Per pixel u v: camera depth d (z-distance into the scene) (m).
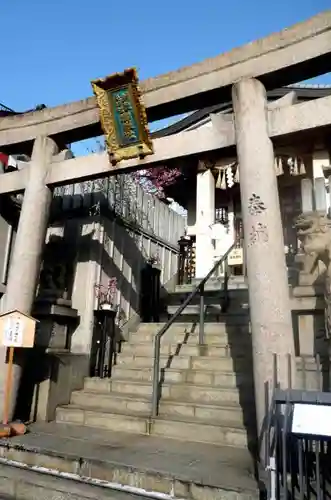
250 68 5.35
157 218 12.05
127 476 3.96
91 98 6.64
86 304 7.75
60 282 7.84
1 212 7.65
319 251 4.46
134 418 5.51
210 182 11.70
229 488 3.52
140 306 9.98
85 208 8.81
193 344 7.22
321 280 5.45
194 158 5.93
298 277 5.99
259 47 5.35
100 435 5.25
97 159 6.47
